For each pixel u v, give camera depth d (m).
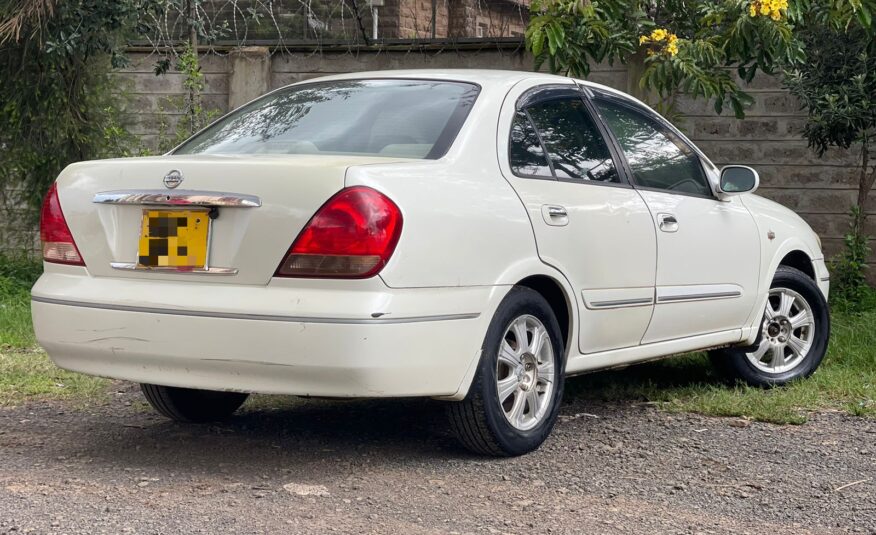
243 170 4.10
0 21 9.26
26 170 10.02
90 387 6.05
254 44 10.94
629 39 8.46
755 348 6.29
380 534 3.60
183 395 5.14
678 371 6.77
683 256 5.52
